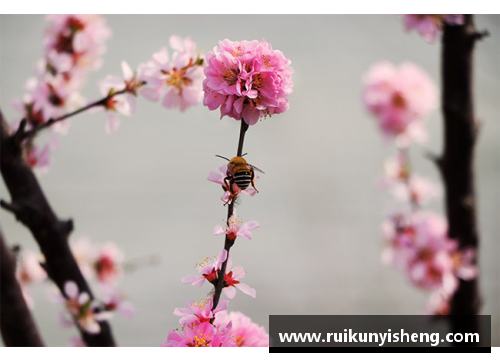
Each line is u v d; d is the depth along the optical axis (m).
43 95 0.94
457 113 0.97
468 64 0.96
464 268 0.98
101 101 0.91
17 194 0.88
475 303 0.98
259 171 0.85
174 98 0.92
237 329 0.85
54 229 0.89
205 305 0.84
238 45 0.83
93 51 0.98
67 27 0.98
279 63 0.83
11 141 0.88
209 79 0.83
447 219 0.99
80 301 0.90
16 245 0.86
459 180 0.98
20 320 0.85
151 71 0.91
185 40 0.92
